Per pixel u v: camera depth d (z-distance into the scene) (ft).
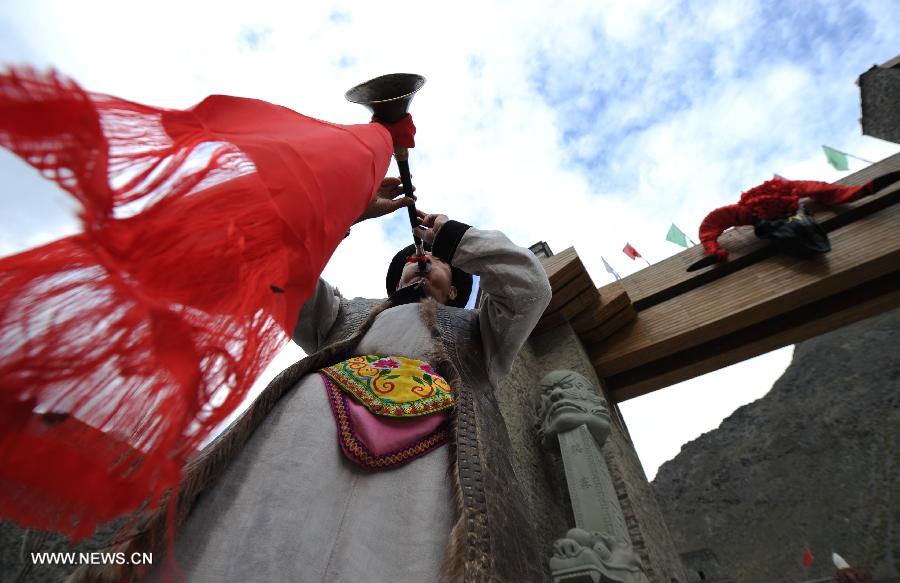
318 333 5.97
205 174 1.80
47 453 1.31
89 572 2.34
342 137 2.99
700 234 18.08
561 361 14.51
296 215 2.10
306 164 2.35
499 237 5.57
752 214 17.35
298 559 2.91
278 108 2.84
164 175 1.64
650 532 10.73
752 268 16.67
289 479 3.27
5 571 2.97
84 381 1.27
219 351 1.60
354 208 2.76
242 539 2.92
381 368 4.42
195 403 1.51
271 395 3.78
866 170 17.21
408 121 5.43
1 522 3.09
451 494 3.43
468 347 5.47
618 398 17.72
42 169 1.22
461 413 4.06
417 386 4.25
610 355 16.56
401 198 5.86
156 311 1.44
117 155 1.55
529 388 12.76
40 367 1.20
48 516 1.36
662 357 16.63
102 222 1.35
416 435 3.85
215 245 1.66
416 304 5.82
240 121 2.41
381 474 3.60
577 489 8.67
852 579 22.72
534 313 5.40
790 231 15.83
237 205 1.82
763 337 16.31
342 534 3.17
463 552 2.88
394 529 3.30
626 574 7.06
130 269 1.40
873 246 14.57
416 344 5.10
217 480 3.21
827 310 15.84
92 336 1.29
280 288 1.91
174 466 1.48
